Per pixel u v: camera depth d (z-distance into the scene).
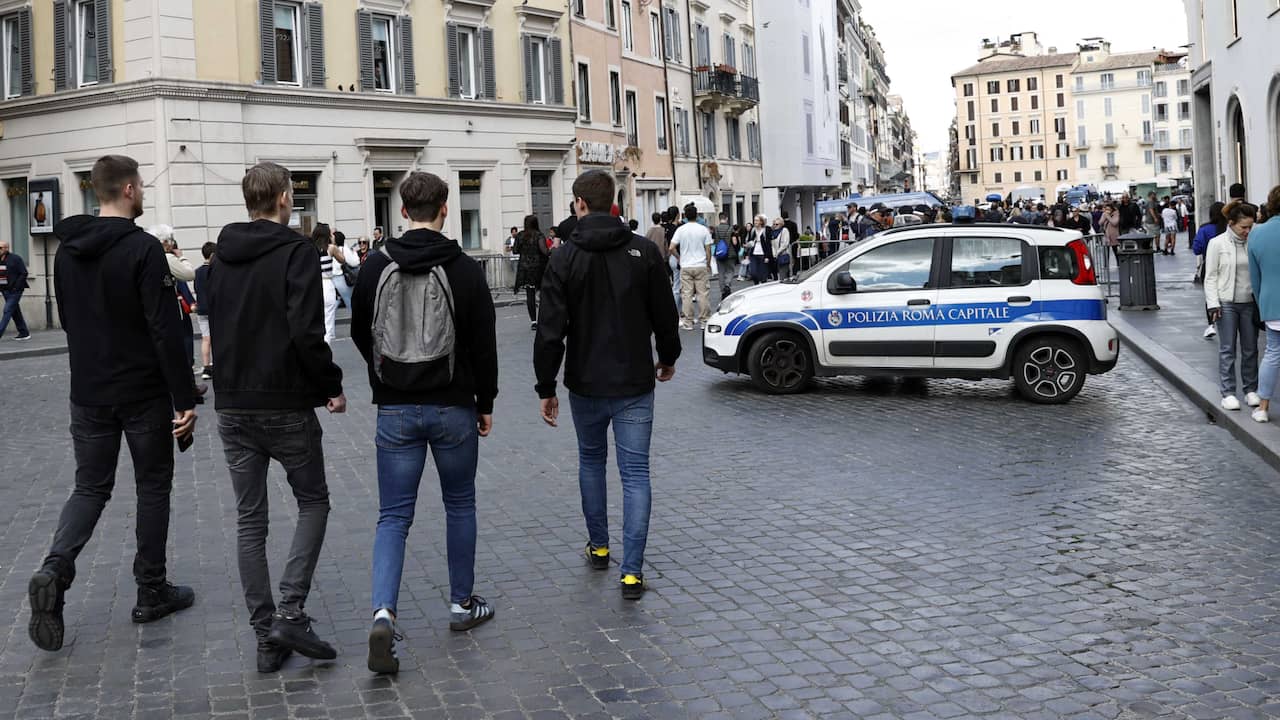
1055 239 12.90
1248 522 7.51
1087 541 7.15
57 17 29.62
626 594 6.21
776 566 6.78
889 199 54.41
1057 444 10.34
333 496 8.95
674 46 52.28
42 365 20.23
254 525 5.45
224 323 5.33
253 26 29.88
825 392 13.83
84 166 29.20
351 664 5.38
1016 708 4.70
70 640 5.79
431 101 34.59
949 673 5.08
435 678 5.17
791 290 13.70
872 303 13.31
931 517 7.82
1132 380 14.38
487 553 7.20
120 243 5.70
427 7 34.78
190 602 6.29
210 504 8.78
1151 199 40.66
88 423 5.79
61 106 29.42
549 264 6.39
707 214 53.50
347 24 32.38
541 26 39.41
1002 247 13.04
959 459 9.74
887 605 6.02
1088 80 171.25
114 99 28.27
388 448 5.45
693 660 5.30
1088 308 12.64
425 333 5.37
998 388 13.95
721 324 13.95
